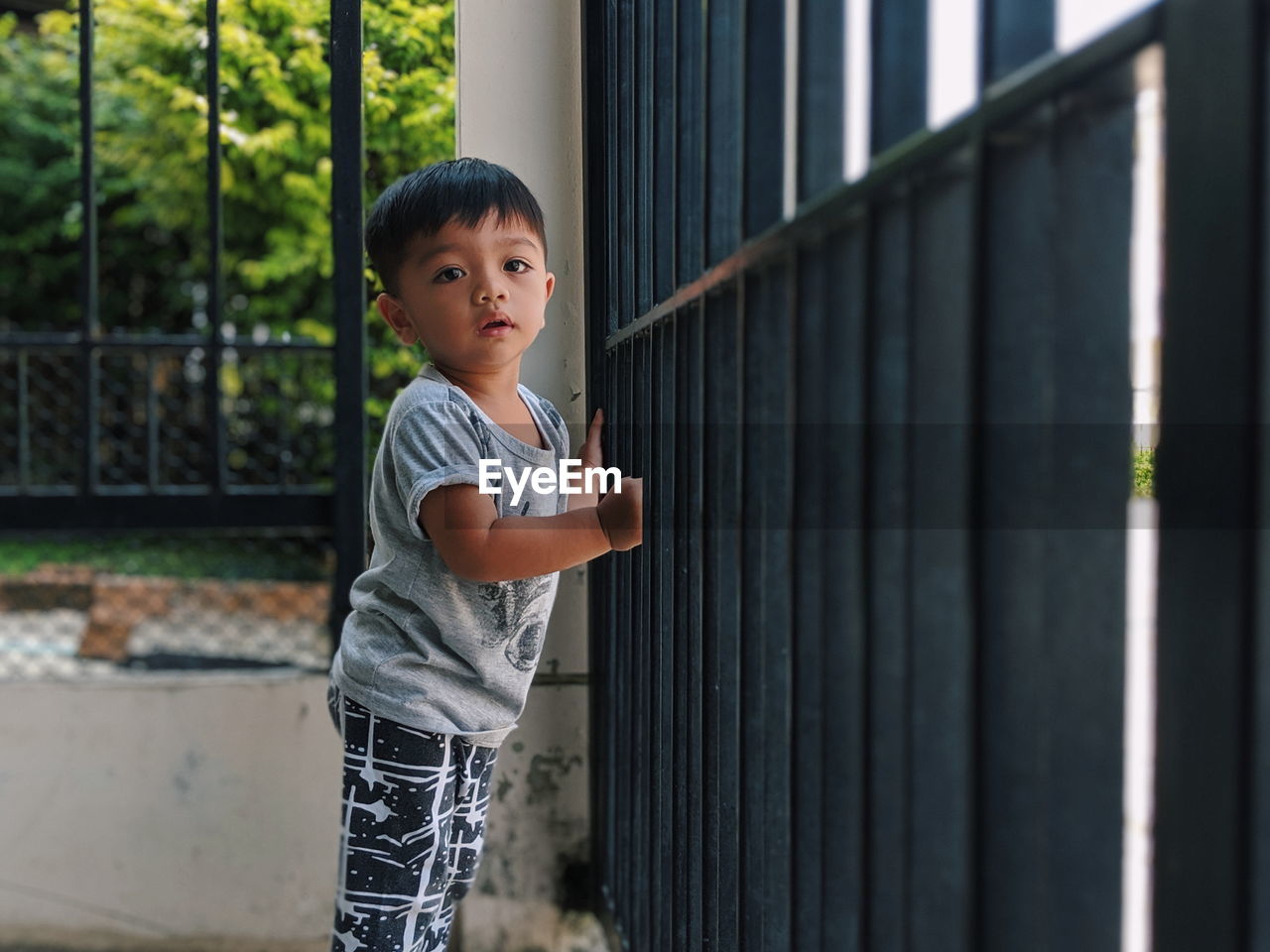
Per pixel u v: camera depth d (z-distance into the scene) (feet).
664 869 4.03
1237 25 1.32
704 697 3.37
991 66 1.77
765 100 2.81
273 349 7.47
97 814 6.50
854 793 2.33
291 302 21.57
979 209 1.75
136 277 26.27
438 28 6.82
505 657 4.30
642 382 4.23
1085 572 1.68
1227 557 1.36
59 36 14.87
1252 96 1.31
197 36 8.38
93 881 6.49
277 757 6.53
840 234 2.33
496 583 4.18
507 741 5.81
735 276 3.00
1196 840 1.42
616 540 3.81
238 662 10.46
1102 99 1.62
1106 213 1.63
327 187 12.32
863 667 2.18
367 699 4.15
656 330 3.97
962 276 1.89
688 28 3.56
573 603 5.80
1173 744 1.46
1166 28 1.43
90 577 13.09
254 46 8.05
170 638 11.39
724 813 3.25
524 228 4.04
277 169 12.83
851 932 2.35
